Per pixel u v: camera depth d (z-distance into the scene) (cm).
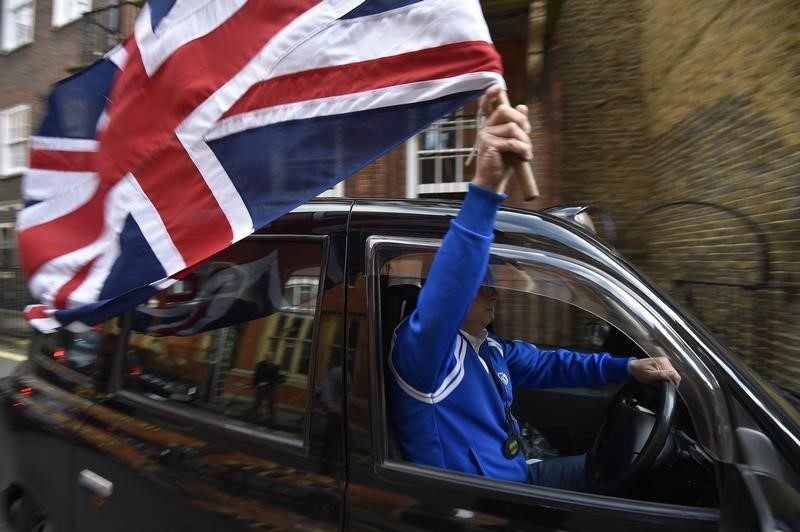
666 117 579
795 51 336
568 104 670
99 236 178
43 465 206
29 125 1171
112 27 886
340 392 144
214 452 158
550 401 232
